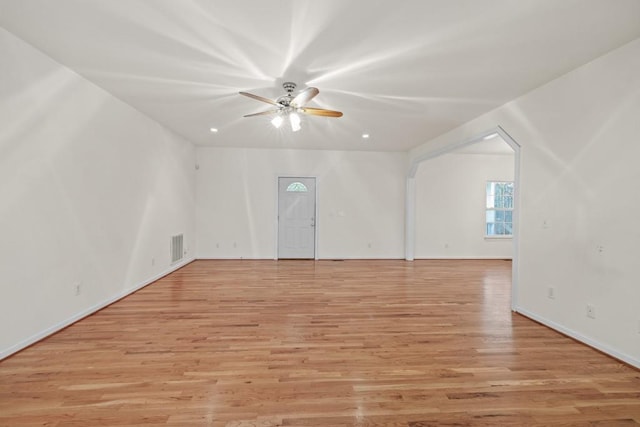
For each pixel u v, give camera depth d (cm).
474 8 188
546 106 302
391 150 670
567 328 279
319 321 307
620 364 227
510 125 352
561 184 286
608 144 243
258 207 659
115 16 201
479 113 396
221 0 182
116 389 190
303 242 676
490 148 636
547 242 302
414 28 210
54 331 270
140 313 324
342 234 679
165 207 495
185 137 562
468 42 227
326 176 673
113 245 358
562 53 243
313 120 435
